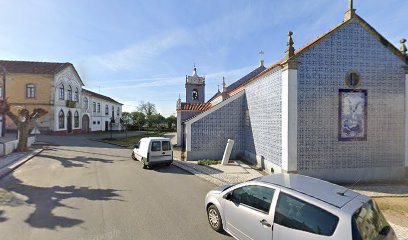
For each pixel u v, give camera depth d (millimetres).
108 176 10414
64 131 33188
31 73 30297
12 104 29938
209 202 5516
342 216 3266
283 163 9789
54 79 31000
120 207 6664
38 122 30469
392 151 10141
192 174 11086
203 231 5293
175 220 5855
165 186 8945
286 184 4309
